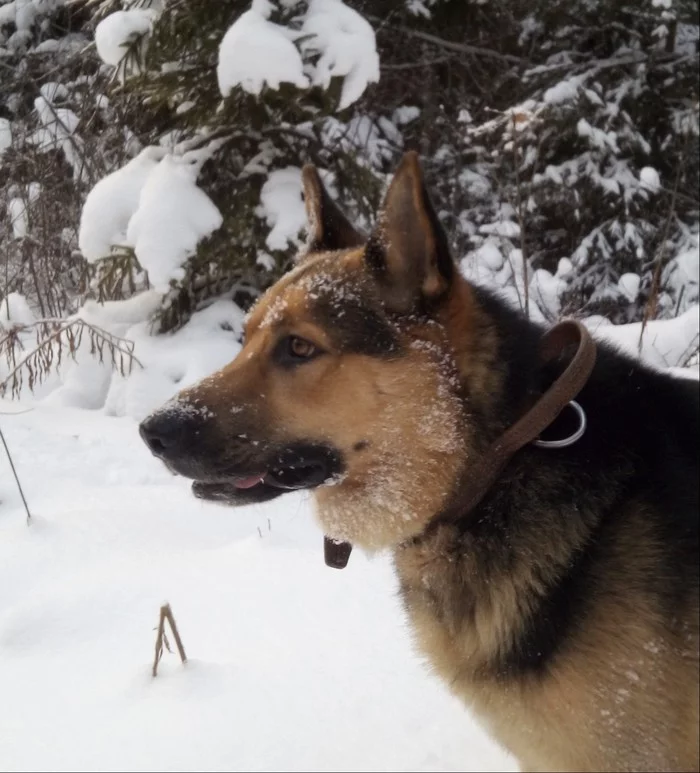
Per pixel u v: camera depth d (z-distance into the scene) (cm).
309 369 58
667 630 50
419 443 57
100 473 129
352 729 65
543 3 256
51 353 167
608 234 252
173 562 97
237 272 179
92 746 63
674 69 262
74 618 84
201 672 71
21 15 262
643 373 61
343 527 61
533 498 55
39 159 219
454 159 273
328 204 73
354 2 225
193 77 166
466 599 56
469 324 58
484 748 62
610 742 50
